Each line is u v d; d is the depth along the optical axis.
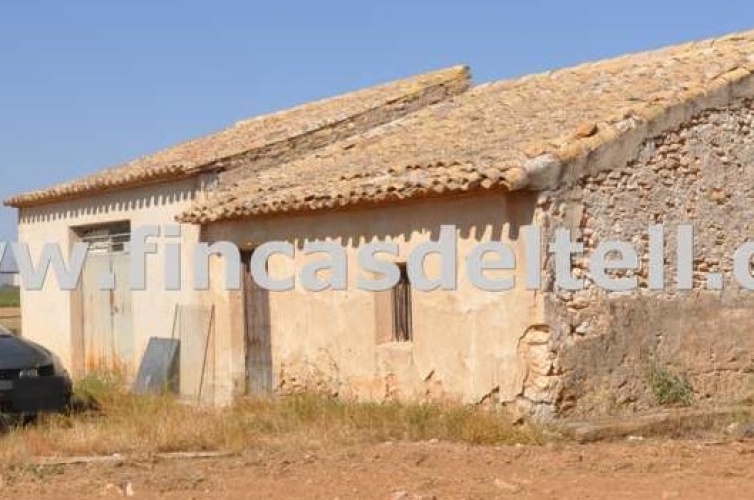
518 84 17.58
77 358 20.11
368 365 13.76
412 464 10.08
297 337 14.92
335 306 14.28
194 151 18.98
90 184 18.86
